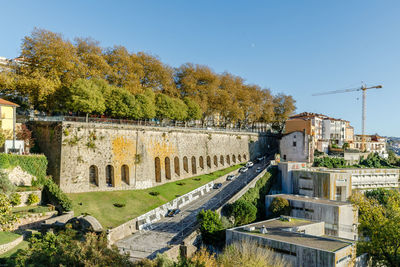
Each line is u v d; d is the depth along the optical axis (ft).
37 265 95.45
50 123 207.00
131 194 217.56
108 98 242.78
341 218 211.61
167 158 270.05
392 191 305.32
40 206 170.09
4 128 197.26
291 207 236.63
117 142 226.58
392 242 169.89
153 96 283.38
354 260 146.41
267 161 362.12
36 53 225.35
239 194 243.60
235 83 413.59
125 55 281.33
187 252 157.69
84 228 151.23
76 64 240.12
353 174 349.82
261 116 435.94
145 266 96.94
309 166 342.03
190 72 348.59
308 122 369.71
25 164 186.29
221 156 339.77
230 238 166.09
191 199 239.30
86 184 206.49
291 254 143.33
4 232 136.46
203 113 368.27
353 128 563.89
